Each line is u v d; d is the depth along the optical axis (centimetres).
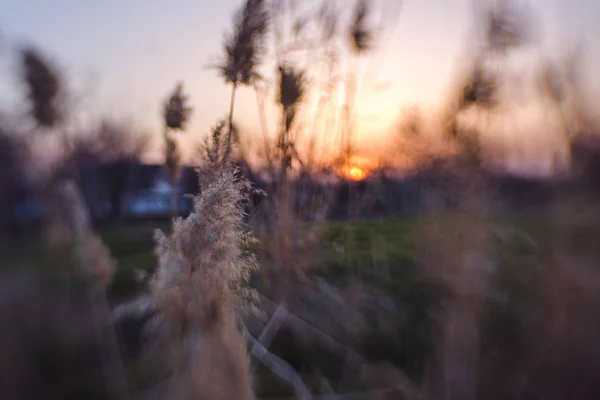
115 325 331
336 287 321
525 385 300
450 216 363
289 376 269
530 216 409
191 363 154
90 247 338
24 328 375
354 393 285
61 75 369
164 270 159
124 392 285
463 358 299
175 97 246
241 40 210
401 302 344
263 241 262
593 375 306
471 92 336
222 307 157
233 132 203
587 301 327
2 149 497
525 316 344
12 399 321
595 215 354
